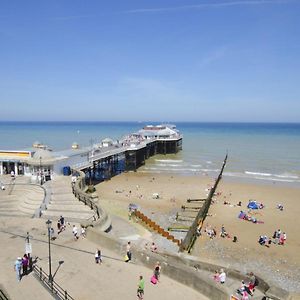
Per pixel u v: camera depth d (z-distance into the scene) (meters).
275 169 71.31
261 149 105.75
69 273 18.39
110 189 52.00
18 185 36.97
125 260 20.12
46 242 22.39
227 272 20.95
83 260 20.02
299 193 51.00
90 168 53.12
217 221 37.94
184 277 17.70
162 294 16.75
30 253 18.92
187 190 51.94
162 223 36.78
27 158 42.03
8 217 27.38
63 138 161.62
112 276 18.33
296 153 94.94
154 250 25.27
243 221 38.00
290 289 24.08
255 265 27.53
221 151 101.38
